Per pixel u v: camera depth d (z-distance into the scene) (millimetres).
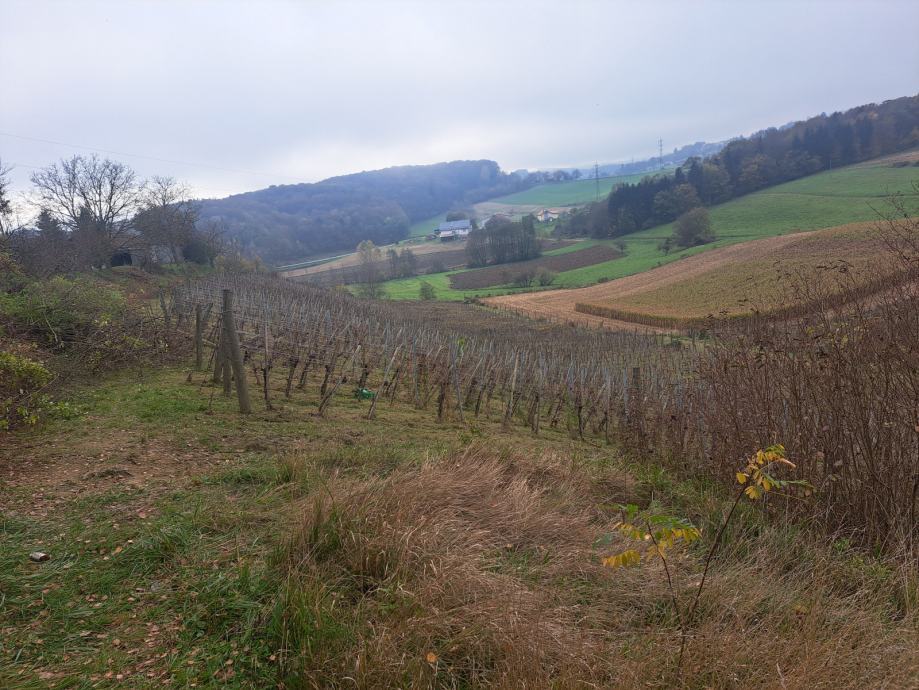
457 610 3148
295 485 5086
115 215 43375
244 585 3418
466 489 4738
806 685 2781
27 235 24094
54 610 3195
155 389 9445
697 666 2953
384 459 6266
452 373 12312
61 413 7352
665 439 9898
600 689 2770
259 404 9336
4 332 10484
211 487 5109
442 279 74562
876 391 5445
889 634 3365
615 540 4363
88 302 12766
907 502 5219
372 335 17609
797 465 5902
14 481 4969
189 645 2994
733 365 6914
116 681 2713
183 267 48062
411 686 2691
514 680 2748
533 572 3838
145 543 3820
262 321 15188
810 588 3961
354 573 3551
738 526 4973
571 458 7160
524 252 83750
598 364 17375
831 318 6020
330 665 2797
